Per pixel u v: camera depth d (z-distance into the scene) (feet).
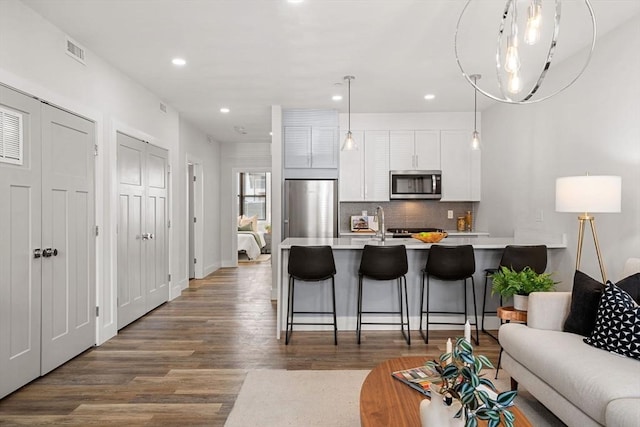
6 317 8.65
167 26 10.36
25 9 9.18
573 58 12.44
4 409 8.23
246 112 19.51
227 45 11.58
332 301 13.44
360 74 14.14
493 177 18.38
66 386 9.31
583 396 6.12
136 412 8.14
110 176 12.89
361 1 9.22
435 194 19.61
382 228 14.26
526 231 15.37
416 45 11.64
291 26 10.42
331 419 7.83
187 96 16.71
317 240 14.87
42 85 9.73
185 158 21.01
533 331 8.41
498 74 7.00
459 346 4.30
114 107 13.21
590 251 11.68
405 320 13.83
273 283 18.51
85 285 11.56
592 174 11.59
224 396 8.84
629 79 10.18
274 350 11.76
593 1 9.25
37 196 9.55
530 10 6.36
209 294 19.61
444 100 17.63
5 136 8.58
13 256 8.82
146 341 12.56
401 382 6.48
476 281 13.91
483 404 3.96
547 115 13.93
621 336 6.94
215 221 27.14
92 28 10.41
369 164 19.89
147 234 15.79
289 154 19.47
